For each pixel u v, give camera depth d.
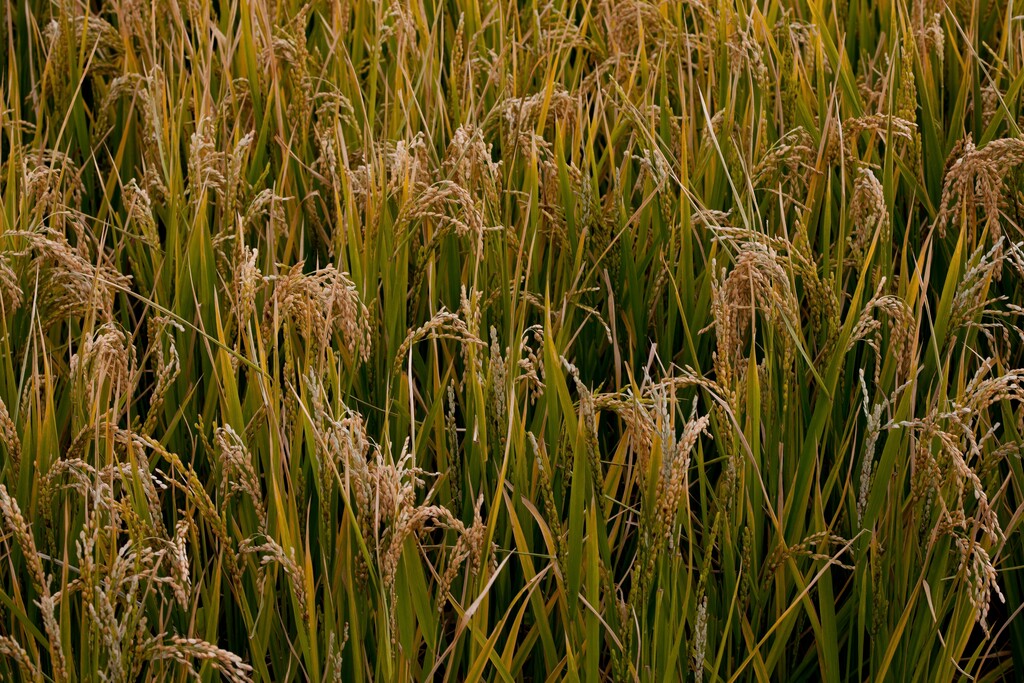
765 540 1.88
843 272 2.13
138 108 2.50
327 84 2.52
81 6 2.70
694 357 1.84
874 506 1.68
